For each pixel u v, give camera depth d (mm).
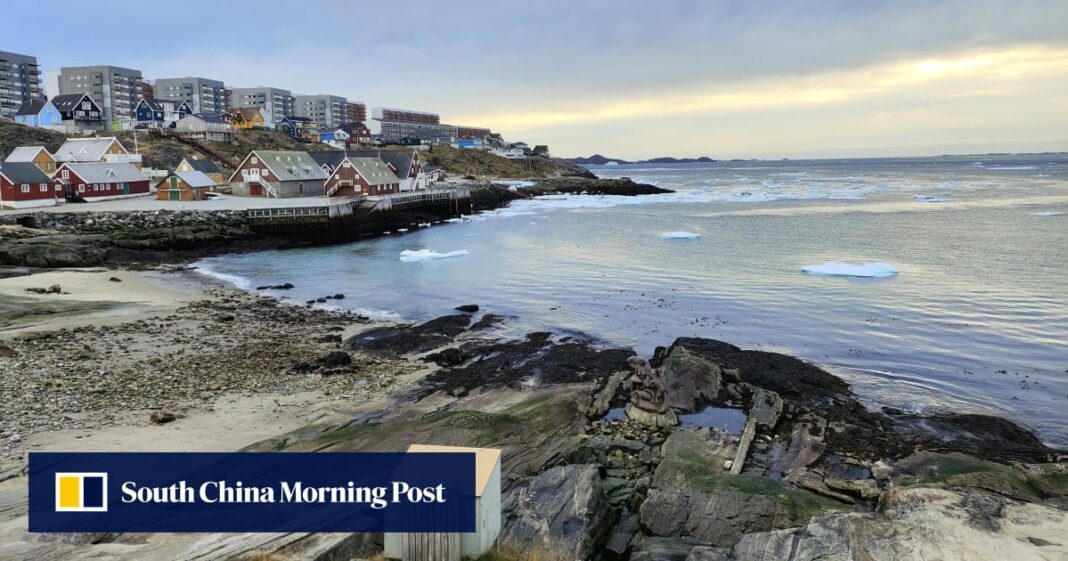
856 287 41469
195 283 45719
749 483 14766
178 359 27422
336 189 91438
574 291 42250
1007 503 13250
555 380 25016
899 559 11008
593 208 108375
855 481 16031
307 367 26812
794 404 22031
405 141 188375
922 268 47250
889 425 20859
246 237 63812
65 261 49031
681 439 18359
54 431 19344
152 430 19844
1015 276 43906
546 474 14758
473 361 28406
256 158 89375
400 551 10680
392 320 35750
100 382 23891
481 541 10820
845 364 27266
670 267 50000
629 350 28984
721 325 33406
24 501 14602
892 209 93000
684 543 12852
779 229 72375
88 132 118125
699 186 179125
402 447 17938
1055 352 28562
